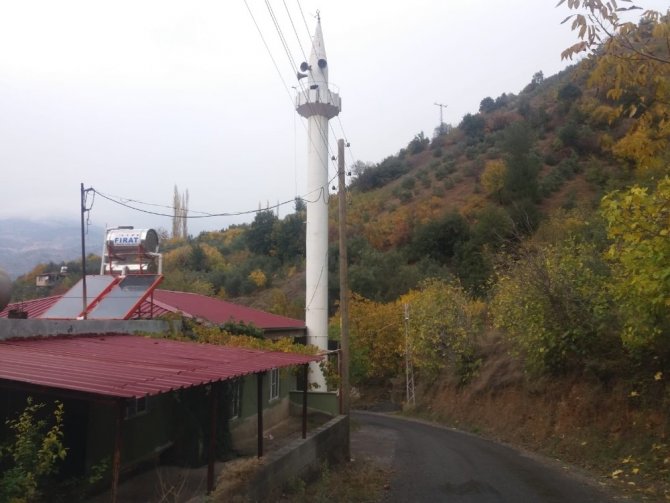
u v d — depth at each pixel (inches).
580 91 2871.6
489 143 3147.1
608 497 399.5
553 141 2662.4
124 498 308.3
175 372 261.7
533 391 776.9
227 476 309.1
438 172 3053.6
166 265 2453.2
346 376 608.4
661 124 253.6
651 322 490.0
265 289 2335.1
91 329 394.3
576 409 653.9
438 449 658.8
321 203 1069.1
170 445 404.2
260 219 2792.8
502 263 791.1
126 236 656.4
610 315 615.8
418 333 1167.6
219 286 2372.0
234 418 508.4
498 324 778.2
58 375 229.0
